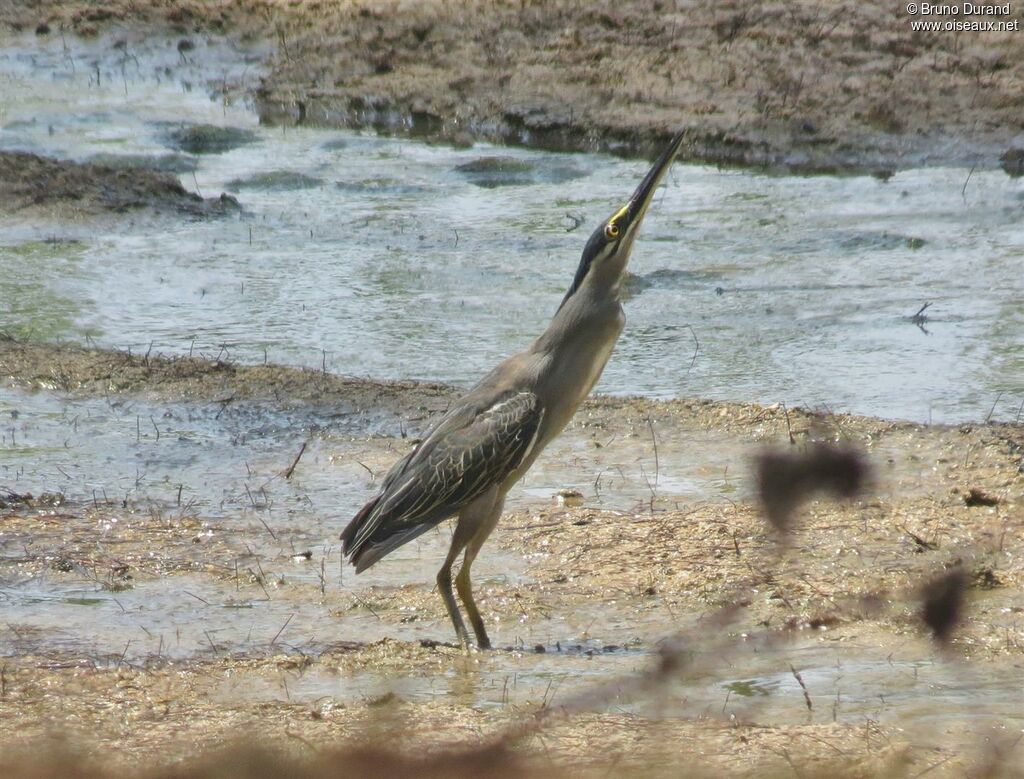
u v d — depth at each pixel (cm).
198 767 707
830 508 1184
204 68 3388
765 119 2708
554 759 720
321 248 2178
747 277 2002
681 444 1396
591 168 2636
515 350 1717
